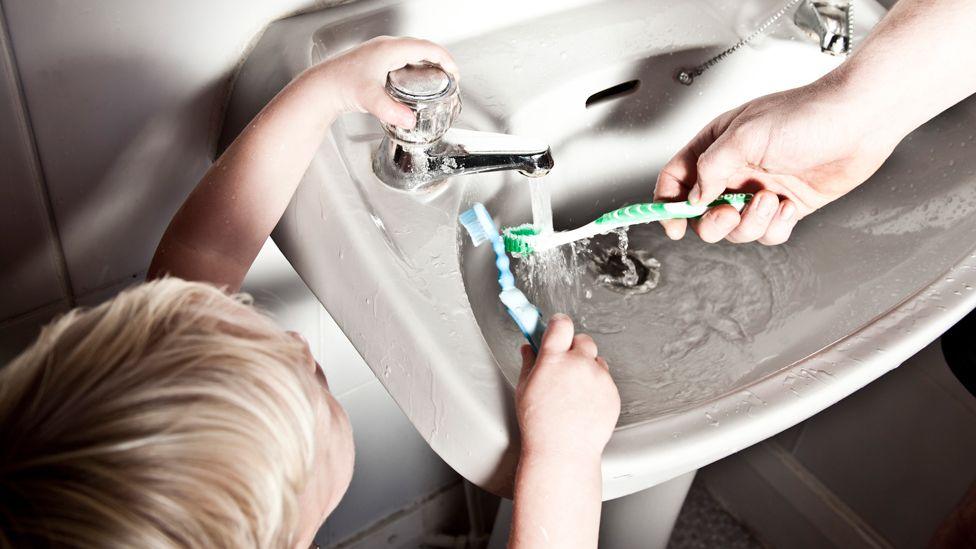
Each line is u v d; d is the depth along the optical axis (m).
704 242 0.76
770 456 1.21
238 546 0.38
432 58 0.59
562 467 0.48
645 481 0.51
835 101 0.61
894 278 0.64
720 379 0.64
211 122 0.69
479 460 0.50
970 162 0.67
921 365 0.99
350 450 0.50
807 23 0.74
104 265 0.71
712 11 0.75
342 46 0.66
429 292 0.54
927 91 0.61
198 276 0.58
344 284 0.56
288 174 0.58
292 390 0.41
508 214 0.68
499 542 0.87
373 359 0.55
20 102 0.59
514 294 0.59
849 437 1.11
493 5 0.70
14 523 0.33
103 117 0.63
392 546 1.19
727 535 1.29
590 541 0.48
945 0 0.60
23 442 0.35
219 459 0.37
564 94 0.69
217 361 0.39
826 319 0.65
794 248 0.72
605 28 0.73
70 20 0.58
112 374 0.37
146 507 0.35
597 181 0.75
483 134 0.59
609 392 0.51
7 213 0.64
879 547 1.13
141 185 0.69
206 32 0.64
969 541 0.84
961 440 0.99
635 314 0.70
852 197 0.73
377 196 0.58
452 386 0.50
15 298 0.68
